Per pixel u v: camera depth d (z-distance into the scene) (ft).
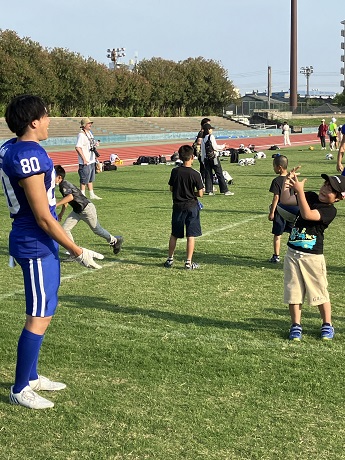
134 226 36.99
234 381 15.15
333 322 19.45
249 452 11.87
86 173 48.11
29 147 13.28
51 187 13.73
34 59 168.86
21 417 13.51
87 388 14.90
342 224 37.17
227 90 235.40
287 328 18.92
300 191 16.80
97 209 43.70
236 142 145.89
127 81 202.90
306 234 17.44
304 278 17.65
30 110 13.44
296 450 11.91
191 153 26.00
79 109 188.96
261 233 34.60
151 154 113.70
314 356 16.65
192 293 22.82
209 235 34.09
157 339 18.01
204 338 18.06
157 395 14.44
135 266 27.22
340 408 13.69
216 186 57.36
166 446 12.14
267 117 249.14
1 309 21.13
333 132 109.60
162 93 216.33
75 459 11.76
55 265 14.07
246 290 23.18
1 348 17.46
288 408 13.70
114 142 148.46
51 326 19.19
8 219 40.09
